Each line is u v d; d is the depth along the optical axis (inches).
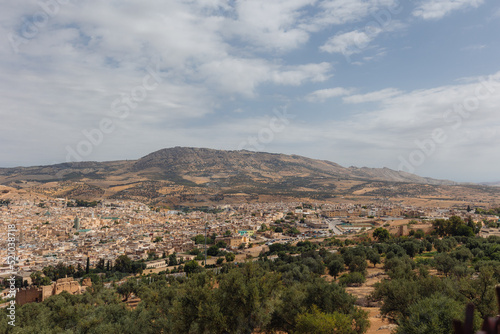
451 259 3051.2
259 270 1526.8
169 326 1706.4
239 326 1310.3
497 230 6904.5
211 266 5787.4
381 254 4980.3
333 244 6722.4
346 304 1453.0
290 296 1514.5
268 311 1363.2
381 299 1648.6
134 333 1839.3
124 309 2375.7
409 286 1529.3
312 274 3255.4
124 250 7214.6
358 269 3777.1
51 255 6688.0
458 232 6294.3
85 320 2012.8
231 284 1360.7
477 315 1098.1
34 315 2370.8
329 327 1164.5
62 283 3550.7
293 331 1353.3
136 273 5689.0
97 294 3265.3
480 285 1338.6
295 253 6186.0
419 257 4712.1
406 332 1085.1
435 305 1093.8
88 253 6870.1
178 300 1424.7
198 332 1296.8
